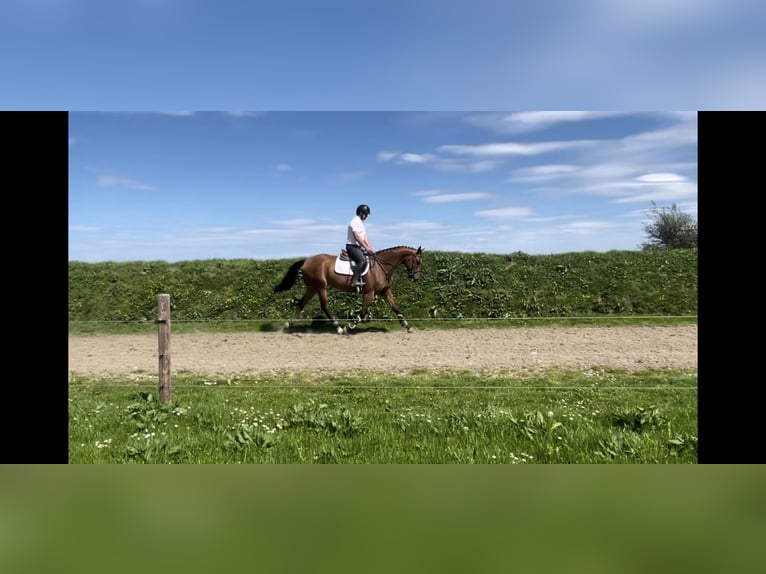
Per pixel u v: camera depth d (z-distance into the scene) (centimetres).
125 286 1848
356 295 1741
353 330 1506
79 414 683
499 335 1396
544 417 623
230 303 1741
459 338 1367
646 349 1180
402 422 617
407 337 1401
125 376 984
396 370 1019
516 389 830
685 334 1342
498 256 1934
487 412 643
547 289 1741
